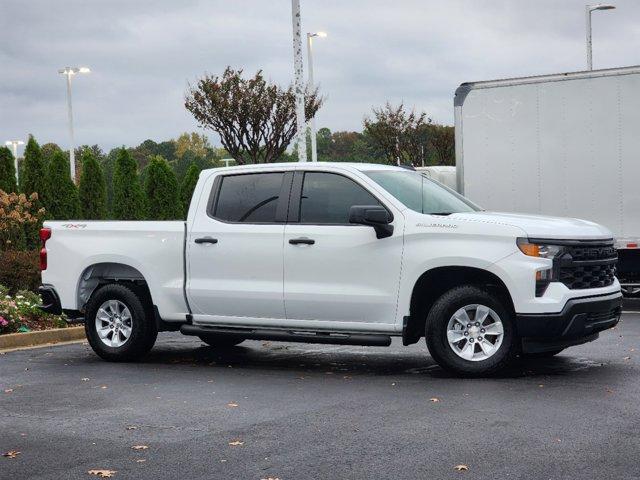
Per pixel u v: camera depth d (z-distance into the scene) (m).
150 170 30.55
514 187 17.03
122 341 11.83
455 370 9.95
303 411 8.39
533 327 9.59
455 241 9.88
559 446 6.90
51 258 12.18
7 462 6.86
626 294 16.86
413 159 41.41
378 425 7.73
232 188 11.12
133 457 6.92
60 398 9.33
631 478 6.08
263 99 27.56
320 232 10.43
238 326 11.04
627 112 16.19
